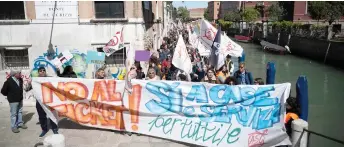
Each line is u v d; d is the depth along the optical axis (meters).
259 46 49.31
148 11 17.36
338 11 33.38
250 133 6.60
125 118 7.36
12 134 7.70
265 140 6.53
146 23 15.81
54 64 9.73
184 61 7.85
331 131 12.12
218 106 6.77
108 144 7.05
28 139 7.41
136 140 7.24
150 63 10.41
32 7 11.43
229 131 6.70
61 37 11.77
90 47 11.95
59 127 8.04
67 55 9.77
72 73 8.23
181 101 6.97
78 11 11.70
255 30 55.38
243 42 57.75
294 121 6.09
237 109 6.68
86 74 10.06
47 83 7.34
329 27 30.81
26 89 8.05
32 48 11.62
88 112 7.47
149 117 7.23
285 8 53.25
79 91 7.38
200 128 6.87
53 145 4.97
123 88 7.27
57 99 7.38
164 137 7.14
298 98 7.19
